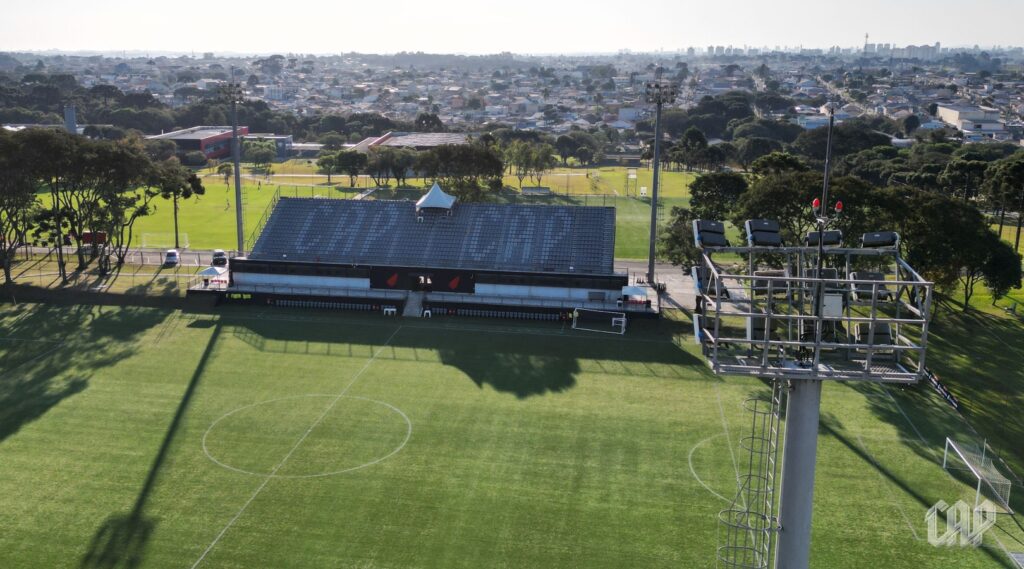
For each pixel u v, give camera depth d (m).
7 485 63.03
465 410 78.38
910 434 73.56
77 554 54.28
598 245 115.00
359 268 113.75
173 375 86.69
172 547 55.28
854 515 59.69
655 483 64.25
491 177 186.88
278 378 86.31
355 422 75.38
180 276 127.50
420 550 55.28
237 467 66.44
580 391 83.50
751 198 111.69
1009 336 103.12
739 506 60.28
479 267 113.31
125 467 66.19
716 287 30.67
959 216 104.25
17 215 124.25
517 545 55.88
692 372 89.25
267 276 116.06
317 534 57.03
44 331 100.94
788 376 30.03
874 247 34.38
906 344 31.98
